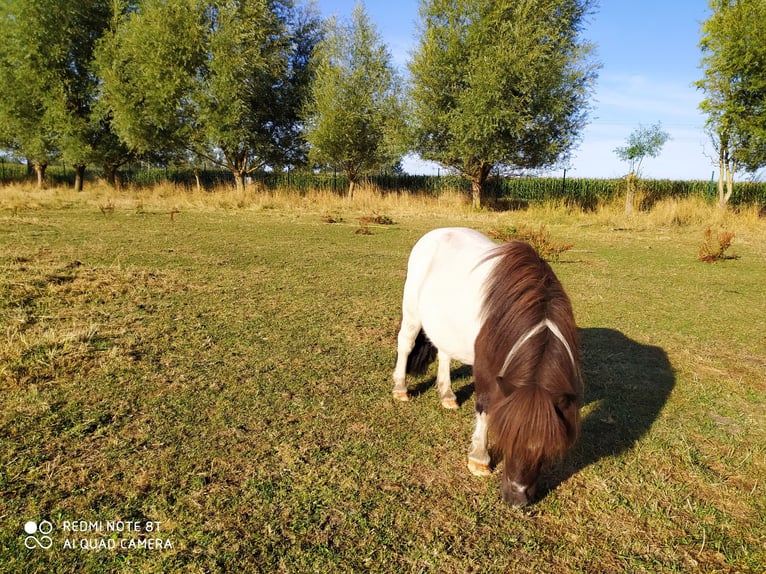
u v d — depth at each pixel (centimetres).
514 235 1127
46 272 668
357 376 429
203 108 2114
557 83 1805
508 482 228
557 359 229
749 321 619
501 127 1783
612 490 291
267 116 2381
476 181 2075
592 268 921
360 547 240
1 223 1145
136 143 2206
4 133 2412
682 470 314
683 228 1476
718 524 267
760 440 350
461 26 1864
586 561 239
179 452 305
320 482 286
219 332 512
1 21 2277
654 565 238
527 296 243
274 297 650
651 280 830
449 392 386
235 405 366
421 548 242
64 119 2320
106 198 2006
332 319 574
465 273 301
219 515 256
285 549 236
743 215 1611
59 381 385
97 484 272
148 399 367
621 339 545
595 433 353
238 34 2105
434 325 321
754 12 1547
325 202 2036
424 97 1919
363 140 2269
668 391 423
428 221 1600
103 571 220
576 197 2262
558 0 1844
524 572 231
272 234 1201
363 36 2172
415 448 326
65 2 2314
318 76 2261
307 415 359
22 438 308
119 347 454
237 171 2427
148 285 666
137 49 2123
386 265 882
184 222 1362
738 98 1631
